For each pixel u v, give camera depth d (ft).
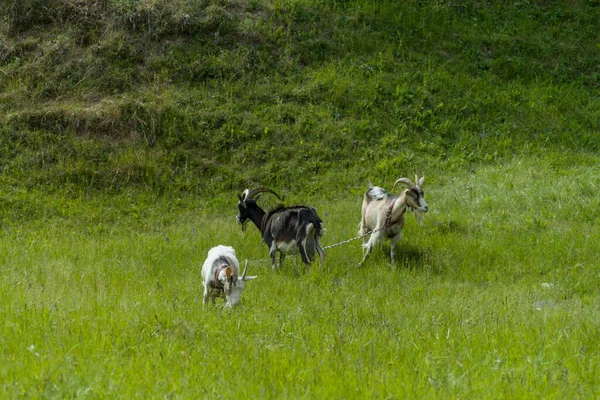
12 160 62.28
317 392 20.35
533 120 73.51
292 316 29.89
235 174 63.52
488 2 88.89
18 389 19.30
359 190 62.44
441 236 49.08
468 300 35.99
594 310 33.22
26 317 27.61
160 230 55.47
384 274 42.22
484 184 59.77
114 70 71.26
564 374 22.38
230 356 23.66
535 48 83.20
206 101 69.26
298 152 66.18
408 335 27.66
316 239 42.68
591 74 81.92
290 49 75.87
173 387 20.40
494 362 23.76
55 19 75.61
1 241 50.83
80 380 20.15
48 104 67.87
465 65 78.84
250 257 46.91
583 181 56.70
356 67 75.56
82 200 59.67
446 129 70.44
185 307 31.55
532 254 45.06
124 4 75.72
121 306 30.99
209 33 75.92
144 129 65.82
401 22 82.07
